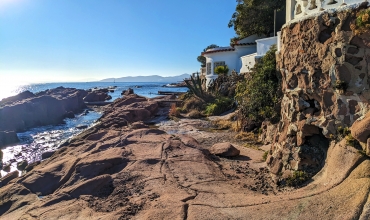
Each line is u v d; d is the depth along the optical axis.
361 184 4.13
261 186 6.30
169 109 24.28
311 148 5.85
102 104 37.78
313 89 5.45
